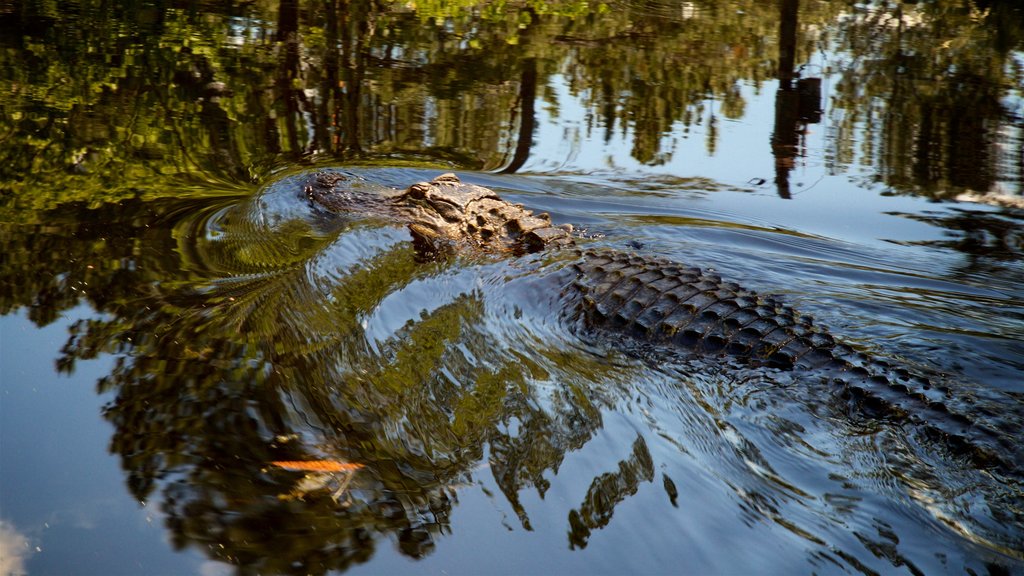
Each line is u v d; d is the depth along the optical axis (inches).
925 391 138.6
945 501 117.2
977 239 229.9
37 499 113.7
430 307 180.2
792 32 448.5
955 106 341.7
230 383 144.7
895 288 196.1
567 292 179.5
